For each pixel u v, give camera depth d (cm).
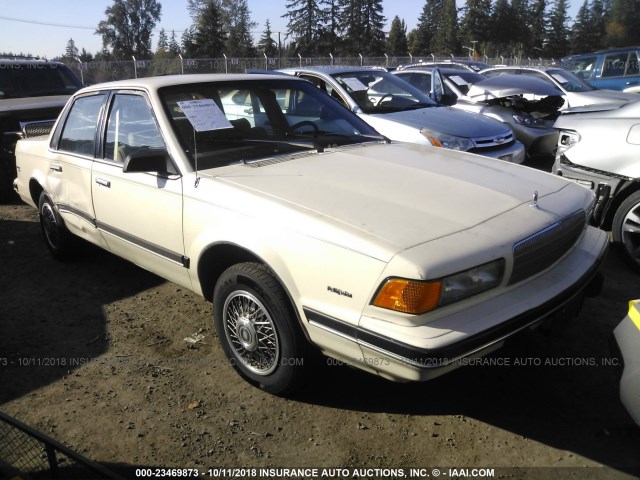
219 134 362
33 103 810
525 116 884
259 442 281
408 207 278
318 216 270
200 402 314
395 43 7875
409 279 231
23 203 786
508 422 288
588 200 326
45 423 300
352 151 377
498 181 321
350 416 298
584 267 300
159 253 361
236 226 297
